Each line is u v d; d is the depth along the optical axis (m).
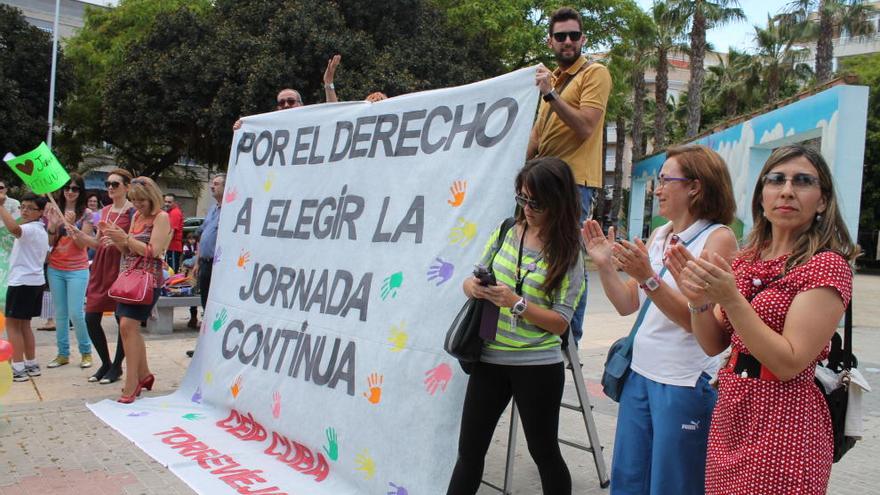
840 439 1.94
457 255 3.26
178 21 17.33
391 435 3.28
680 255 2.03
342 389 3.67
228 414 4.59
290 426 3.94
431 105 3.74
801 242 1.92
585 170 3.59
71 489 3.45
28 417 4.66
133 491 3.44
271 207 4.81
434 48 16.80
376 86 15.01
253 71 15.32
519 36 17.75
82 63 22.83
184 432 4.33
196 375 5.07
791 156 1.94
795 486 1.81
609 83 3.51
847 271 1.83
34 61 20.88
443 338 3.19
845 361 1.97
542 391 2.67
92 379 5.71
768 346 1.78
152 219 5.08
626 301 2.72
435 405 3.13
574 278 2.72
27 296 5.71
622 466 2.62
